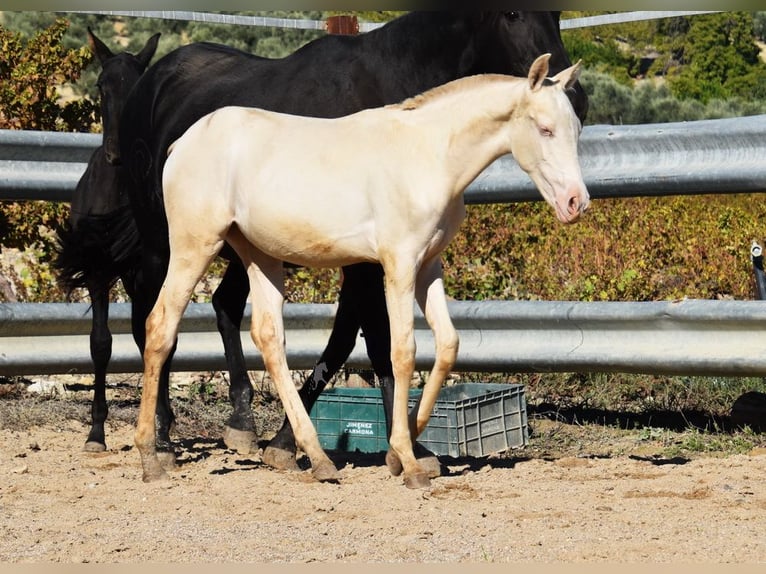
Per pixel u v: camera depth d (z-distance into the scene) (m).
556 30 9.32
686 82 36.91
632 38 41.72
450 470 9.14
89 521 7.31
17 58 15.10
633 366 10.02
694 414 11.10
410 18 9.36
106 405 10.39
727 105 32.34
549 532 6.77
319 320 11.59
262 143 8.60
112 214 10.88
